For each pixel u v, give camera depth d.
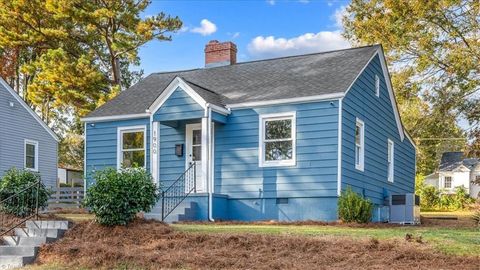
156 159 17.19
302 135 15.55
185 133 17.62
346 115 15.60
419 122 28.67
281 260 8.59
